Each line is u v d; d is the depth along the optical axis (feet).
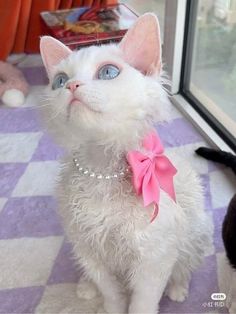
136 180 0.95
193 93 2.19
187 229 1.14
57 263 1.42
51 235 1.52
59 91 0.89
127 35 0.95
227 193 1.65
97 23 2.26
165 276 1.12
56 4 2.58
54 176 1.73
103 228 1.00
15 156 1.92
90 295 1.29
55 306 1.28
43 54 1.02
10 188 1.74
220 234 1.47
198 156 1.84
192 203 1.14
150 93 0.91
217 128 1.94
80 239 1.08
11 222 1.58
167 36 2.12
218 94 2.09
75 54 0.95
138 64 0.97
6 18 2.47
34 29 2.60
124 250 1.04
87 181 0.99
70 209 1.03
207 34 2.08
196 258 1.27
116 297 1.22
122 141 0.92
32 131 2.08
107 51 0.94
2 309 1.28
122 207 0.97
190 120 2.06
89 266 1.15
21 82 2.33
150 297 1.15
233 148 1.84
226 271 1.35
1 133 2.08
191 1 2.01
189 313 1.25
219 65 2.06
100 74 0.89
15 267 1.41
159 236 1.02
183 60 2.15
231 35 1.95
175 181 1.10
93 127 0.87
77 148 0.99
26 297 1.31
